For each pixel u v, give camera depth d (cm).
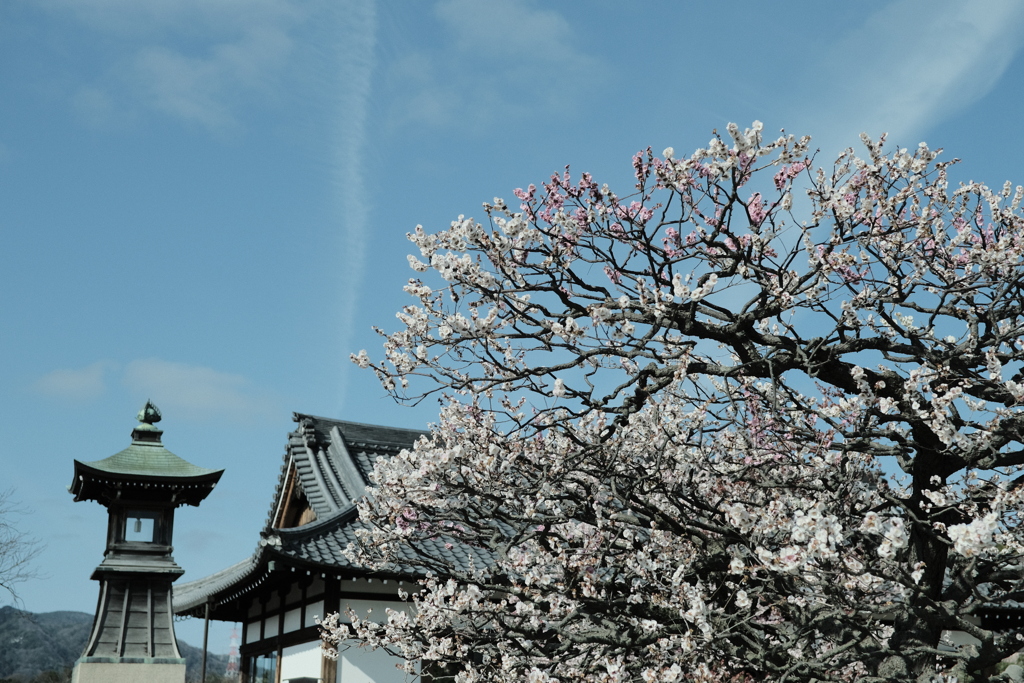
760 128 636
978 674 764
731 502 847
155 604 2461
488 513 897
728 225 733
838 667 752
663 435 896
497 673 863
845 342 783
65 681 4291
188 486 2480
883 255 822
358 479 2069
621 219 791
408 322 800
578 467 873
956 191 898
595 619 812
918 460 823
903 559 821
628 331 747
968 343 782
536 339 784
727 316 775
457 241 763
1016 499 697
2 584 2762
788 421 884
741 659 733
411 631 923
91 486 2483
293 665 1748
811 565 609
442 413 919
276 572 1647
